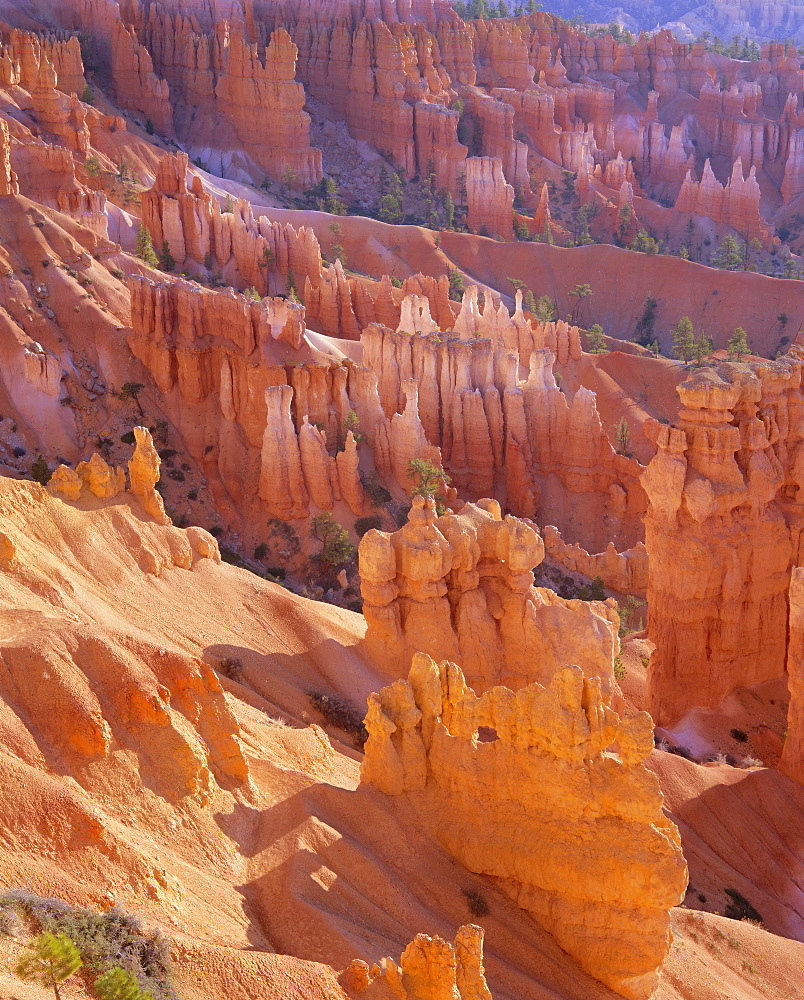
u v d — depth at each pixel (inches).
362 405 4084.6
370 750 1283.2
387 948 1043.3
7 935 786.2
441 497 3959.2
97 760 1049.5
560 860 1189.1
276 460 3801.7
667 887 1157.7
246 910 1038.4
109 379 4269.2
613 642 2033.7
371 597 1996.8
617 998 1179.3
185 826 1083.3
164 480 4030.5
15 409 4084.6
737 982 1358.3
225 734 1194.6
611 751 1824.6
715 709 2377.0
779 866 1900.8
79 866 934.4
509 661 2037.4
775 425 2313.0
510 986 1091.3
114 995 778.8
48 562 1631.4
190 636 1769.2
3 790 933.2
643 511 4345.5
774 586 2378.2
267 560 3799.2
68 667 1082.7
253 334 4111.7
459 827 1246.3
